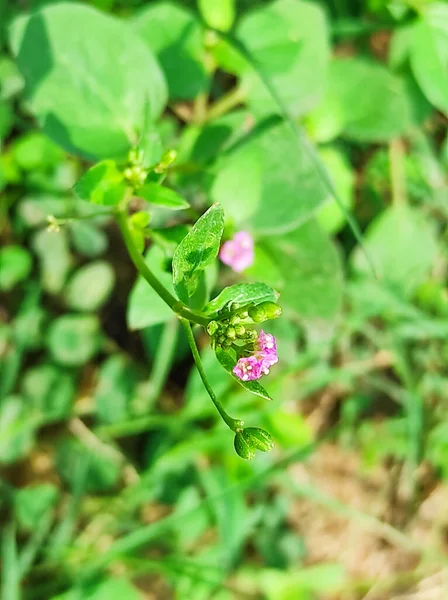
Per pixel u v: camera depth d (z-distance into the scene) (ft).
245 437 0.30
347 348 0.62
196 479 0.57
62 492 0.58
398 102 0.55
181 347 0.58
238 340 0.32
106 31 0.44
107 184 0.38
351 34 0.61
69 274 0.57
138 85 0.45
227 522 0.55
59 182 0.55
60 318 0.57
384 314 0.61
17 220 0.56
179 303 0.33
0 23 0.54
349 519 0.64
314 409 0.64
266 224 0.48
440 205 0.62
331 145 0.61
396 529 0.64
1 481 0.56
